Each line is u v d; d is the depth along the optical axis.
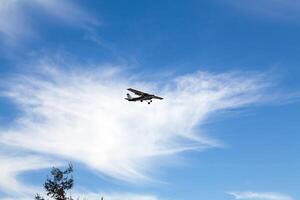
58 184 71.25
